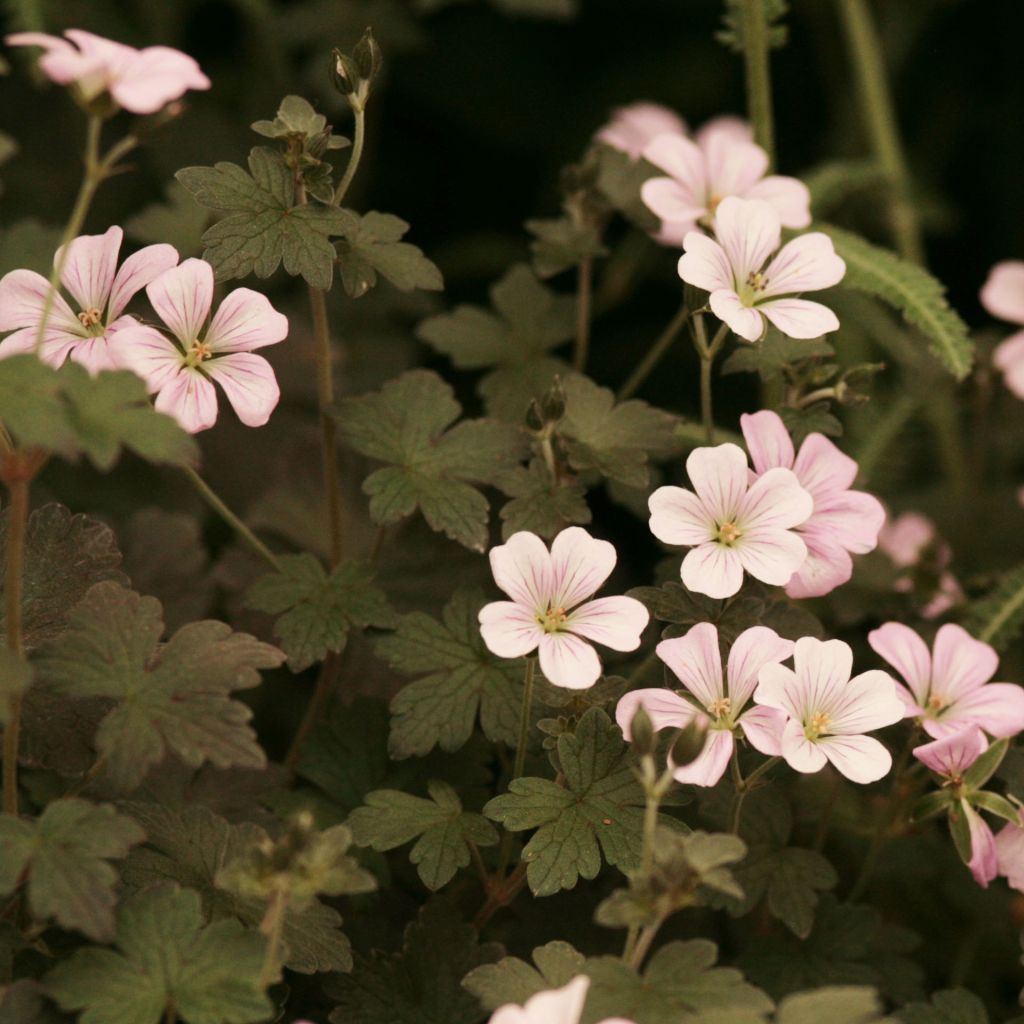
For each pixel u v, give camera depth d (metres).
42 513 1.07
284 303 1.26
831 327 1.07
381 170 1.47
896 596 1.16
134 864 1.05
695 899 1.08
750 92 1.18
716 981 1.02
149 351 1.06
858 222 1.34
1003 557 1.22
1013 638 1.17
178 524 1.17
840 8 1.33
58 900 1.02
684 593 1.07
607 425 1.11
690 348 1.33
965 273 1.46
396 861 1.11
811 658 1.05
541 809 1.05
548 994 1.00
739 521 1.06
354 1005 1.07
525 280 1.18
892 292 1.15
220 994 1.02
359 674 1.12
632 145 1.24
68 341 1.06
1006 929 1.14
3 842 1.02
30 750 1.05
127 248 1.26
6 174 1.28
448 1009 1.07
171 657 1.04
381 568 1.14
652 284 1.36
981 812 1.09
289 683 1.17
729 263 1.08
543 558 1.05
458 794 1.10
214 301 1.15
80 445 1.02
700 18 1.52
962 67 1.49
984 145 1.49
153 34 1.34
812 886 1.08
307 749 1.11
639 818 1.05
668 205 1.13
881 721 1.06
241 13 1.43
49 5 1.28
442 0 1.29
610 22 1.53
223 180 1.07
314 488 1.17
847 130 1.39
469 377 1.27
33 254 1.17
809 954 1.09
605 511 1.24
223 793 1.09
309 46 1.46
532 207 1.48
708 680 1.05
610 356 1.34
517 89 1.51
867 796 1.13
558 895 1.09
